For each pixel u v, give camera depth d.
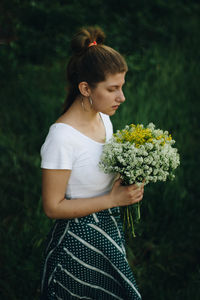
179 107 4.05
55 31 4.89
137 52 4.74
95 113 1.59
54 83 4.20
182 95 4.20
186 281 2.54
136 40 5.19
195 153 3.71
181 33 5.86
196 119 4.13
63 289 1.66
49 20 5.00
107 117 1.79
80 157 1.50
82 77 1.49
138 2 5.97
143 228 2.79
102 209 1.57
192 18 6.42
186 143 3.63
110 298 1.76
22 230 2.59
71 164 1.49
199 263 2.71
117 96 1.50
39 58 4.64
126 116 2.63
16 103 3.84
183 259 2.73
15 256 2.38
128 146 1.49
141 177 1.53
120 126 1.98
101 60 1.42
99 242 1.62
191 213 3.07
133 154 1.46
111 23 5.35
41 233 2.50
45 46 4.72
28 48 4.66
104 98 1.49
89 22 5.15
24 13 5.02
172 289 2.46
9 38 4.75
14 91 3.99
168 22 6.03
